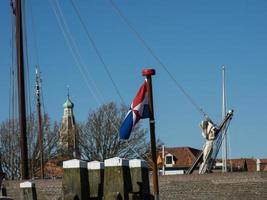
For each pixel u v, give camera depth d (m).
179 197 31.23
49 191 31.98
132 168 14.40
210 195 30.94
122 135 16.62
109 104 72.00
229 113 36.81
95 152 70.88
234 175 30.75
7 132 62.09
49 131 70.44
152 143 16.50
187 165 96.38
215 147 36.78
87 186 13.52
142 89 16.47
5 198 7.30
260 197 30.36
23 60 37.78
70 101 99.56
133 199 13.55
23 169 35.34
